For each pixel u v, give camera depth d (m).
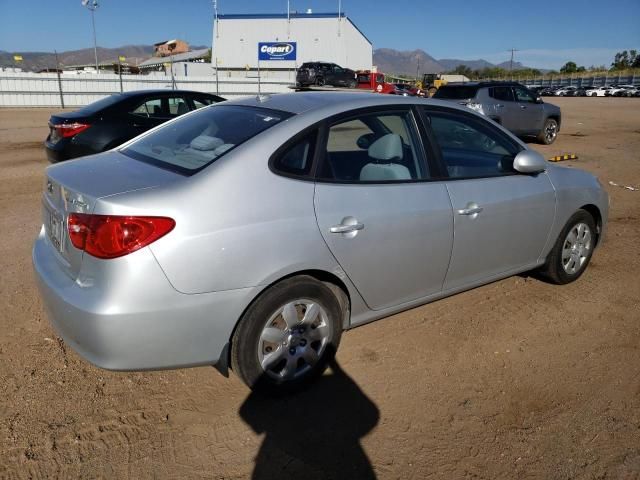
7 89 27.62
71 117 8.16
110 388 3.03
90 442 2.61
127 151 3.35
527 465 2.54
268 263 2.66
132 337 2.45
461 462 2.55
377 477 2.44
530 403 3.00
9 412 2.79
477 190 3.61
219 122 3.26
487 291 4.50
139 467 2.47
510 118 13.83
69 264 2.68
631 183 9.16
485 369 3.32
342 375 3.21
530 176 4.03
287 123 2.95
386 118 3.34
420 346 3.57
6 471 2.41
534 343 3.66
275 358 2.84
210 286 2.53
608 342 3.69
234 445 2.62
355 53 57.09
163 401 2.94
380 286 3.21
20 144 13.11
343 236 2.92
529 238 4.05
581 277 4.82
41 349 3.39
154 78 31.39
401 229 3.17
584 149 13.70
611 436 2.75
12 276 4.50
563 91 58.53
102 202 2.46
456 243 3.50
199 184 2.59
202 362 2.66
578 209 4.43
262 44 53.47
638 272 4.99
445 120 3.65
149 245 2.42
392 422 2.81
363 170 3.14
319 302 2.93
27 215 6.41
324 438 2.68
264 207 2.67
